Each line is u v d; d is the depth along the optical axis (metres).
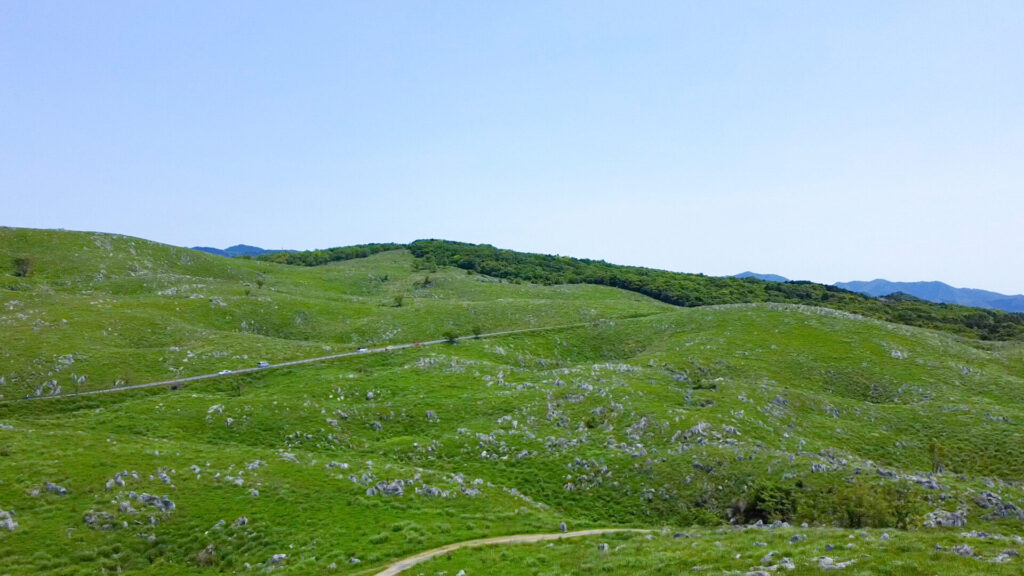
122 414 76.25
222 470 52.50
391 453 69.31
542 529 43.88
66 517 42.34
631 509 55.88
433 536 41.25
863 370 105.38
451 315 149.62
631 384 89.31
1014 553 26.39
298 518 44.59
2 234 178.00
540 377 96.50
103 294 143.12
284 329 138.88
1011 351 126.69
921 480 53.53
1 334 102.88
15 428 60.56
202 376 98.00
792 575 25.94
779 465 58.84
